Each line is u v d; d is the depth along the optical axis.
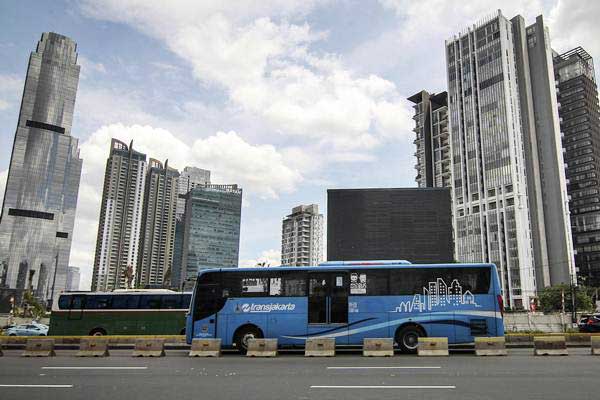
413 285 20.72
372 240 59.78
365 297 20.72
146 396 10.54
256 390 11.15
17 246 186.38
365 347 19.11
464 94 150.12
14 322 54.03
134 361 17.97
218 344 19.95
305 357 19.05
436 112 163.38
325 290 20.97
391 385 11.69
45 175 196.62
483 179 140.38
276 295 21.09
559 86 176.62
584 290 112.25
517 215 130.25
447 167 154.75
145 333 29.92
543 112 139.88
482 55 147.00
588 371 13.80
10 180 190.88
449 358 17.77
